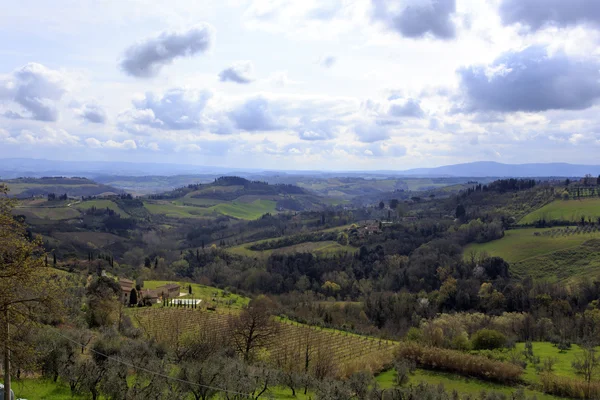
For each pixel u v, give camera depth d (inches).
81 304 2923.2
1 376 1494.8
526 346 3334.2
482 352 3110.2
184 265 7229.3
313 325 4293.8
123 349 1843.0
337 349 3380.9
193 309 4333.2
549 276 5369.1
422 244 6993.1
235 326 2915.8
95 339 2016.5
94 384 1467.8
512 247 6368.1
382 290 5753.0
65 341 1697.8
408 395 2117.4
